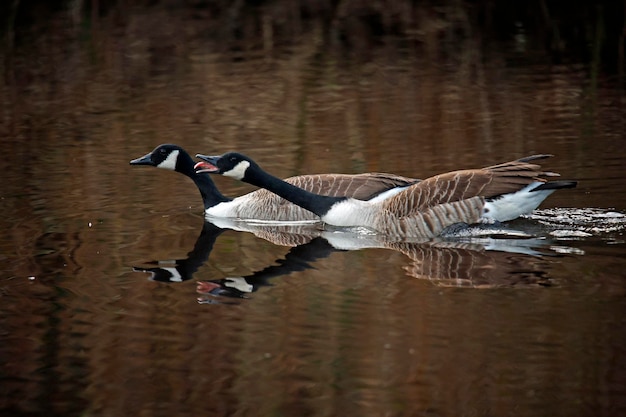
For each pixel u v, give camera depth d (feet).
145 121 72.64
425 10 105.81
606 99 71.92
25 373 31.91
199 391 30.19
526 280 37.88
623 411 27.71
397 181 51.85
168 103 77.77
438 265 40.78
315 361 31.68
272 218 51.90
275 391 29.94
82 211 52.26
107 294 38.81
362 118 70.44
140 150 65.05
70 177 59.26
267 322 35.12
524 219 47.11
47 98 81.05
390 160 59.72
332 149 63.10
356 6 108.37
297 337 33.63
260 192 53.31
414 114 70.74
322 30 100.94
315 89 80.02
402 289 37.76
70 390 30.63
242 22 105.29
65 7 111.86
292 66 88.43
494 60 86.74
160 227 49.73
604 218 46.70
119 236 47.65
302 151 63.00
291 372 31.07
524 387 29.22
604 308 34.47
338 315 35.35
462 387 29.40
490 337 32.53
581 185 52.44
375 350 32.14
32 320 36.17
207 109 75.46
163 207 53.78
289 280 39.81
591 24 95.96
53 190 56.39
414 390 29.43
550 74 80.64
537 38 93.66
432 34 97.14
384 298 36.83
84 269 42.22
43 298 38.50
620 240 42.93
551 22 98.07
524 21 99.66
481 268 39.83
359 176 52.60
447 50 91.30
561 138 62.28
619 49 87.15
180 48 96.94
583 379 29.48
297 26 102.83
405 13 105.40
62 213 51.80
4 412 29.40
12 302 38.06
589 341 31.83
